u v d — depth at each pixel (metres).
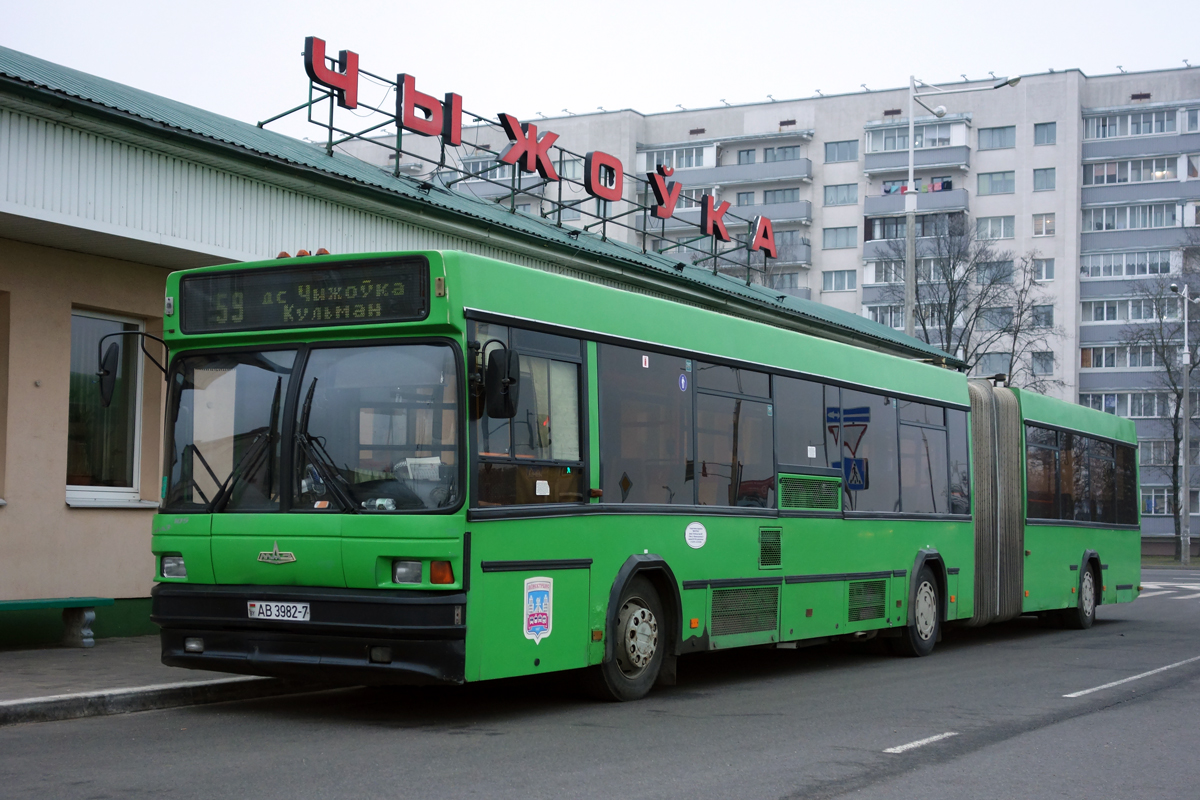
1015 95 74.69
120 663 11.07
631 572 10.01
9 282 12.55
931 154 75.69
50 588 12.82
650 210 25.39
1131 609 25.95
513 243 18.14
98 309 13.62
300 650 8.48
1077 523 20.16
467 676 8.32
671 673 10.77
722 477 11.46
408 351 8.62
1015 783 7.10
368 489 8.52
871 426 14.31
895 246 65.00
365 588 8.38
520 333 9.10
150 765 7.04
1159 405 68.25
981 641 17.81
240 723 8.72
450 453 8.42
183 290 9.35
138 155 12.62
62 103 11.51
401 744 7.91
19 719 8.50
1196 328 61.44
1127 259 72.56
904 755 7.92
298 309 8.93
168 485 9.14
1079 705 10.57
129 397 14.09
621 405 10.15
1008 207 74.38
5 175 11.34
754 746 8.13
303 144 18.00
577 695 10.39
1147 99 73.62
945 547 15.81
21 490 12.58
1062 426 19.75
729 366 11.72
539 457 9.17
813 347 13.24
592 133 83.06
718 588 11.26
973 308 60.44
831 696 11.02
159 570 9.08
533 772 7.03
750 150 81.88
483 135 80.75
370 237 15.79
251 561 8.66
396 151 18.66
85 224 12.04
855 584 13.67
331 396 8.75
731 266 76.44
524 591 8.90
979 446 17.11
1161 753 8.24
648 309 10.62
